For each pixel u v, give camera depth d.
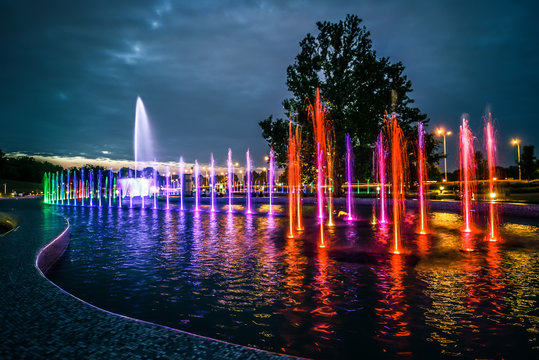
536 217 20.70
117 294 7.30
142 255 11.55
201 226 20.69
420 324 5.66
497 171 64.56
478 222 20.59
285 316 6.03
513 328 5.48
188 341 3.65
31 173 142.00
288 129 42.75
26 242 10.67
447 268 9.41
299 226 20.08
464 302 6.66
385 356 4.64
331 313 6.15
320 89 41.28
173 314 6.14
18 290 5.61
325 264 10.02
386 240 14.40
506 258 10.63
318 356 4.64
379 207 34.19
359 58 41.94
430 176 45.91
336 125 40.72
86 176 125.75
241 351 3.42
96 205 46.91
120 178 75.44
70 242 14.57
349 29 41.62
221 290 7.53
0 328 4.00
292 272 9.09
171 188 91.69
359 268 9.48
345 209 32.69
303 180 43.38
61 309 4.67
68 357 3.27
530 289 7.43
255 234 16.77
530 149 57.97
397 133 41.66
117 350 3.43
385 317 5.95
